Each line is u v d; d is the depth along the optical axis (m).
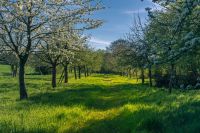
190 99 20.52
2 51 31.33
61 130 14.34
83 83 62.16
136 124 13.86
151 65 9.45
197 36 8.92
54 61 49.88
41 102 23.88
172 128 12.19
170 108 16.66
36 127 13.82
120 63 54.97
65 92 34.44
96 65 109.25
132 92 34.34
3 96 34.44
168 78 48.38
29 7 28.44
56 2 29.83
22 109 20.05
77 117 17.72
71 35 33.84
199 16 9.67
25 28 30.47
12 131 13.05
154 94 28.22
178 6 10.70
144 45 10.09
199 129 11.11
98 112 20.36
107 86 51.16
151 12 10.05
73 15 30.33
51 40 31.89
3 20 28.36
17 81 61.94
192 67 12.88
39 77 87.75
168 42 9.40
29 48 30.30
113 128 14.95
